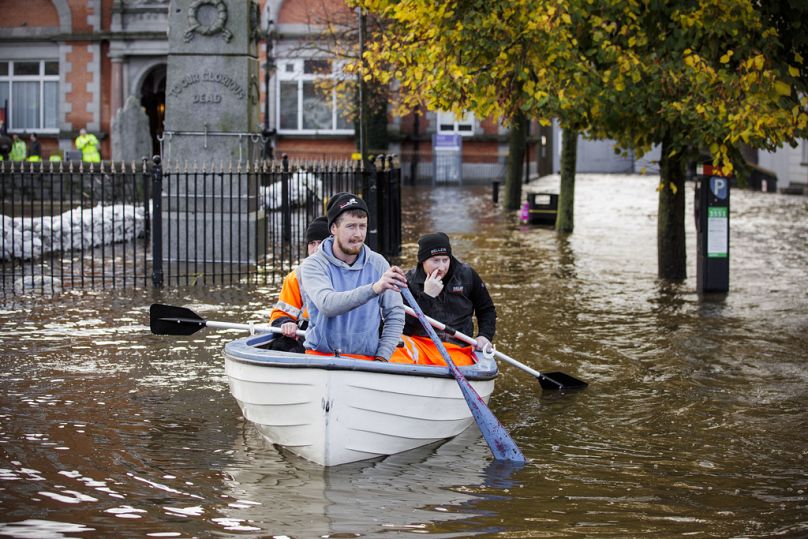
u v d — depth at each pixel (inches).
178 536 257.6
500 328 546.9
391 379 311.9
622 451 337.7
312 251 385.1
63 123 1984.5
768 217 1343.5
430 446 340.5
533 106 625.9
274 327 358.0
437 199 1651.1
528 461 325.4
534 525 268.7
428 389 323.3
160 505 280.4
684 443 346.9
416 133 2094.0
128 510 276.2
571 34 611.5
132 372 433.7
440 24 622.8
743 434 357.7
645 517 276.1
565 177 1107.9
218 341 498.6
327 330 317.4
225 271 746.8
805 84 659.4
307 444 316.2
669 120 614.2
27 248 803.4
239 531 261.3
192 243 792.3
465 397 321.4
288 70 2031.3
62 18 1959.9
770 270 802.2
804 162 1840.6
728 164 616.4
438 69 624.4
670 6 633.0
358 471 312.2
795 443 346.9
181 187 791.7
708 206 671.1
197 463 317.4
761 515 279.0
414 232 1090.7
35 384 411.2
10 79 2007.9
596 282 724.7
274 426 323.0
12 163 757.3
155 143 2028.8
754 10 619.8
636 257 879.7
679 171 730.8
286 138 2048.5
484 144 2111.2
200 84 782.5
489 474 311.3
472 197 1707.7
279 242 944.9
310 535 258.7
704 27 624.1
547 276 756.0
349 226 310.8
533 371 411.2
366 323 319.0
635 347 499.8
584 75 617.3
